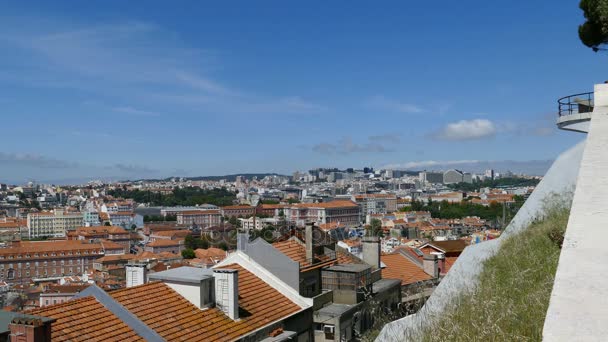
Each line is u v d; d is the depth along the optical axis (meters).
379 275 38.78
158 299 23.80
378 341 11.84
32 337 16.67
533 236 16.81
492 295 11.46
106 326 20.64
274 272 30.62
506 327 9.28
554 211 19.81
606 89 20.16
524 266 13.64
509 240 17.97
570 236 7.79
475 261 17.27
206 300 24.86
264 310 27.00
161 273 25.80
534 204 22.41
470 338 9.44
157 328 21.67
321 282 33.00
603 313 5.53
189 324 23.00
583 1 27.17
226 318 24.73
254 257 31.30
